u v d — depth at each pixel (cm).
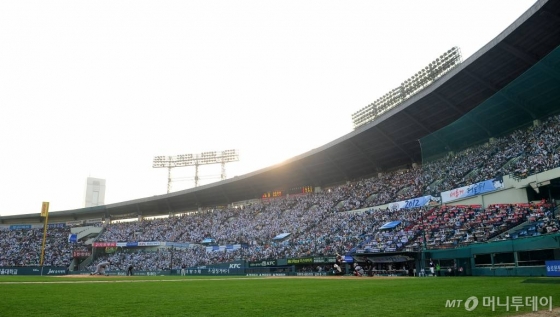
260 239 6719
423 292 1549
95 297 1541
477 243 3338
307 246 5609
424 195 4684
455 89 4334
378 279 3108
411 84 5675
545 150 3291
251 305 1203
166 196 8669
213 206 8969
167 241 7894
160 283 2806
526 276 2717
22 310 1123
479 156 4066
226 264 5972
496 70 3953
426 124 5084
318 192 7244
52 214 9588
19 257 7988
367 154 6175
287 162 6681
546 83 3300
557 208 3059
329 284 2388
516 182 3450
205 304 1248
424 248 3975
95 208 9456
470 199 3956
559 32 3394
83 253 7969
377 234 4875
